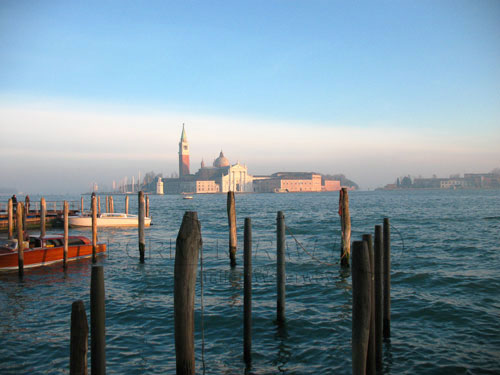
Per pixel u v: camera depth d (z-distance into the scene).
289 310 14.29
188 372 7.42
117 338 11.98
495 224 43.28
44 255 22.52
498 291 16.06
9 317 14.16
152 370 10.00
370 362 8.53
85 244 24.95
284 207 94.19
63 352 11.15
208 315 13.87
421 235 34.03
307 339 11.78
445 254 24.55
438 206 85.94
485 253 24.61
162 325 13.06
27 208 43.97
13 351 11.20
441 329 12.26
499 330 12.09
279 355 10.78
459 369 9.81
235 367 10.17
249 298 10.62
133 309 14.70
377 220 50.66
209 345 11.50
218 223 50.09
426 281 17.84
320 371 9.88
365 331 7.11
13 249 21.61
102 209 92.50
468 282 17.44
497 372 9.66
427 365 10.02
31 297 16.80
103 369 6.78
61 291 17.78
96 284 6.73
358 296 7.12
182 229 7.45
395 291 16.38
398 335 11.83
